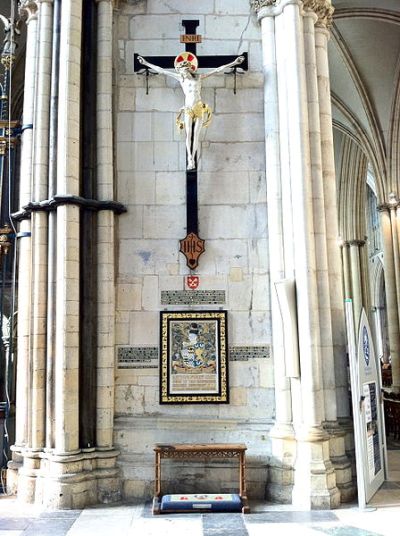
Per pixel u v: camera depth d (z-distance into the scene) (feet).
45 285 28.30
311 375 26.84
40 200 28.94
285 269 28.73
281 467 26.76
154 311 29.40
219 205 30.25
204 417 28.43
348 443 28.22
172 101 31.17
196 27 31.65
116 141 30.76
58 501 25.63
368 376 28.78
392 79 63.05
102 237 28.86
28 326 28.99
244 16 31.86
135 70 30.76
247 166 30.58
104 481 26.91
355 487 27.12
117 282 29.58
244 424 28.17
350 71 61.77
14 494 27.91
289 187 28.99
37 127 29.53
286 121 29.55
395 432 47.32
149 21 31.78
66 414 26.58
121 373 28.86
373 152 67.21
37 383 27.58
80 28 29.60
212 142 30.76
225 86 31.24
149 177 30.50
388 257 66.33
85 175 29.14
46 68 30.04
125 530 22.58
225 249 29.86
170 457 26.04
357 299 80.74
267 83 30.58
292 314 27.32
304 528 22.59
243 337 29.14
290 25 29.81
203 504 24.85
